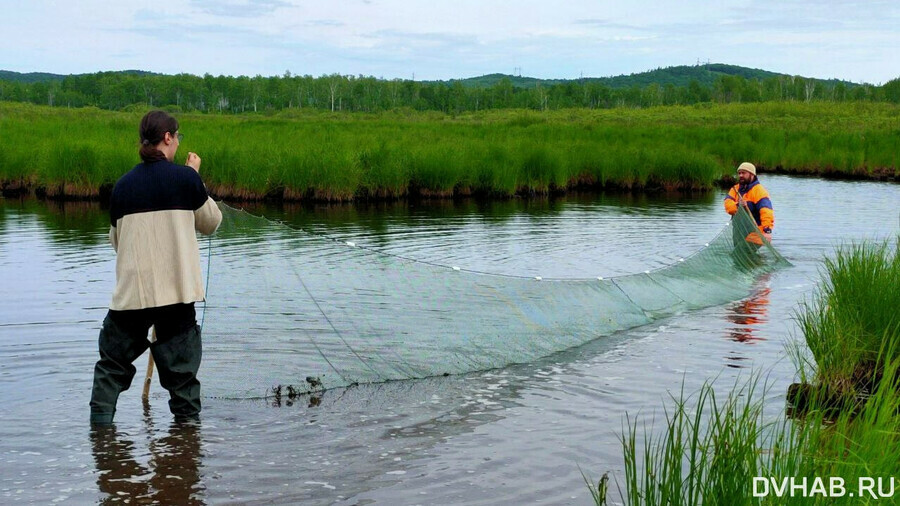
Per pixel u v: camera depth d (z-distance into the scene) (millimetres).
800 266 11609
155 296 5324
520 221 17531
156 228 5340
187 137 28266
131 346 5469
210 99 164250
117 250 5434
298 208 20344
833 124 70875
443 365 6656
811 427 4094
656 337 7727
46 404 5746
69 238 13750
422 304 7477
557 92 173625
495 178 24141
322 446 5051
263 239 8688
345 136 35531
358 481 4508
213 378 6191
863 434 3895
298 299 7402
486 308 7582
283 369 6320
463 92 166625
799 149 35938
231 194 22172
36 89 165375
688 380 6383
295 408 5777
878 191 25562
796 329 8039
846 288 6977
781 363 6832
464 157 24828
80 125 37969
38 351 6973
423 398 6000
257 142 27453
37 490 4344
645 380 6402
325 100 160000
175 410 5535
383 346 6766
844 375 5953
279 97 165375
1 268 10820
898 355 6020
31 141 26875
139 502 4211
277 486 4434
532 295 8086
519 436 5215
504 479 4531
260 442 5113
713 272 10531
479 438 5184
